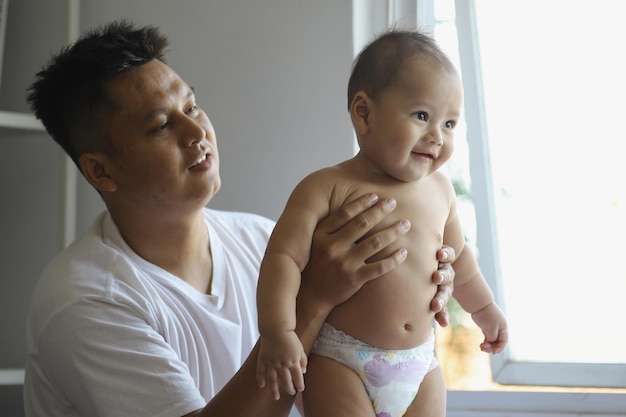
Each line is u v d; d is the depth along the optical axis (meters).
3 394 1.74
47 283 1.24
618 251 1.61
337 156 1.56
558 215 1.64
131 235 1.33
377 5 1.62
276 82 1.60
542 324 1.64
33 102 1.38
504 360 1.63
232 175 1.63
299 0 1.59
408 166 1.05
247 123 1.62
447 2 1.68
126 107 1.26
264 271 1.03
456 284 1.22
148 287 1.25
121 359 1.15
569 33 1.62
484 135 1.66
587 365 1.58
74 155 1.37
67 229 1.64
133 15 1.71
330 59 1.57
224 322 1.30
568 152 1.64
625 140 1.60
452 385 1.66
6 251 1.80
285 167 1.60
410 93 1.02
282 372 0.98
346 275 1.02
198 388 1.27
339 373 1.02
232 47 1.63
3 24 1.69
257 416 1.09
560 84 1.63
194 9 1.66
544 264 1.65
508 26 1.66
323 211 1.07
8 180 1.80
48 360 1.20
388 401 1.02
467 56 1.65
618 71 1.60
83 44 1.31
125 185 1.29
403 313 1.04
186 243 1.33
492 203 1.65
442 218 1.11
